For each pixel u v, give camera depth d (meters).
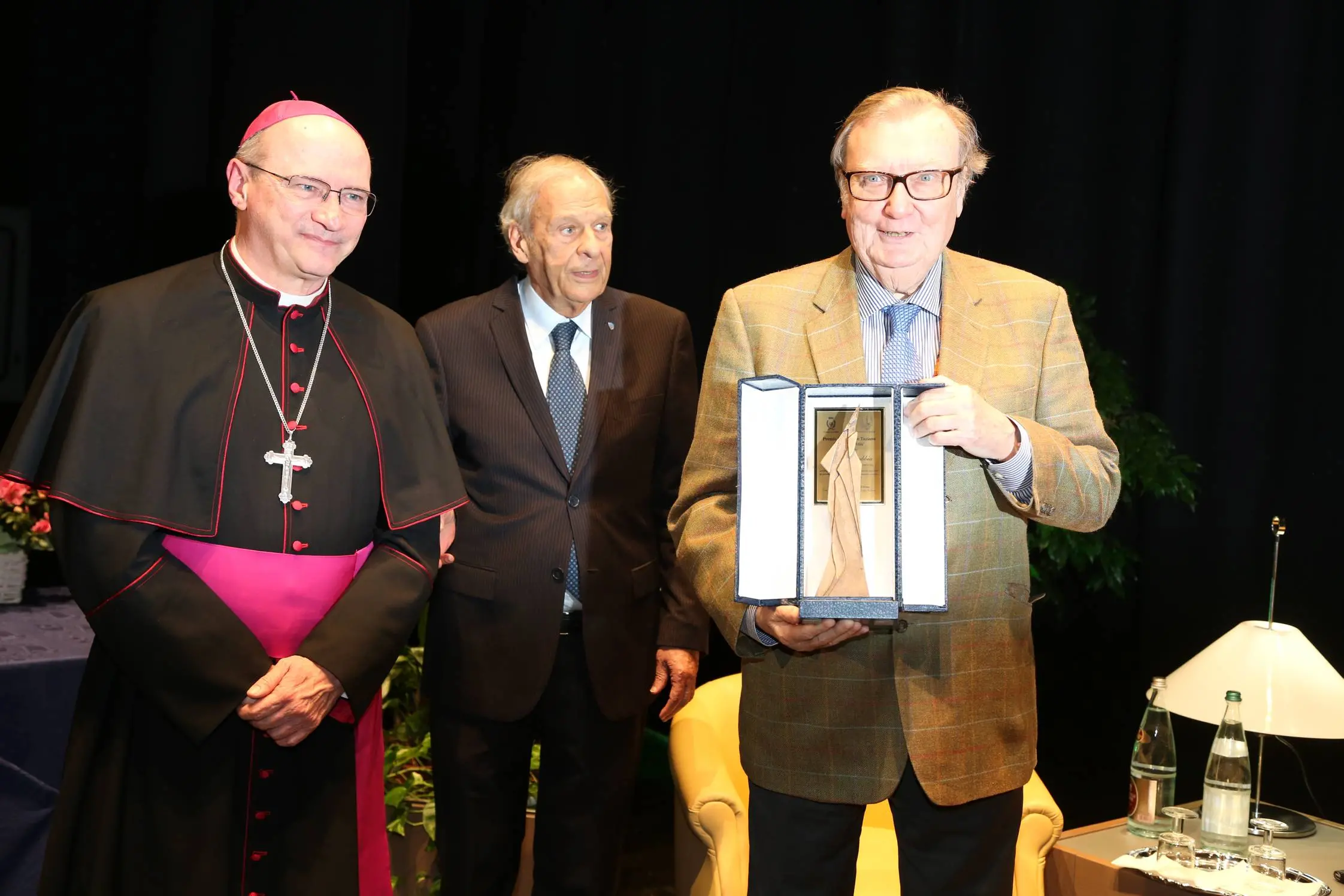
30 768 2.37
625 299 2.58
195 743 1.68
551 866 2.43
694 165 4.29
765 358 1.72
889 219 1.60
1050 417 1.68
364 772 1.94
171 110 3.13
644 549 2.47
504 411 2.40
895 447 1.48
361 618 1.80
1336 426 4.02
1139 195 4.34
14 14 2.97
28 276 3.01
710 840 2.33
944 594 1.49
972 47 4.24
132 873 1.72
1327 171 3.99
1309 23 3.99
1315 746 4.04
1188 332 4.14
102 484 1.70
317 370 1.88
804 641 1.53
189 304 1.83
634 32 4.21
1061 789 4.17
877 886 2.38
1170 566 4.27
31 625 2.59
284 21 3.28
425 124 3.89
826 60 4.38
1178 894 2.14
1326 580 4.05
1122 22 4.33
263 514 1.79
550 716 2.40
